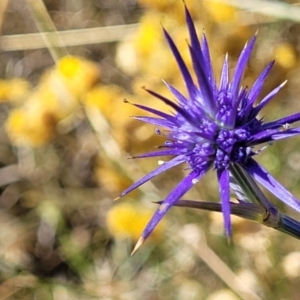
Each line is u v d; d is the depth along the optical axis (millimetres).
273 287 475
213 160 304
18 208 622
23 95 533
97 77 475
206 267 542
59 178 610
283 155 544
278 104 521
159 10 471
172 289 542
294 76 490
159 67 463
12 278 515
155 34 466
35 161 610
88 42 544
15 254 590
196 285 534
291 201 298
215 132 304
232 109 304
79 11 675
